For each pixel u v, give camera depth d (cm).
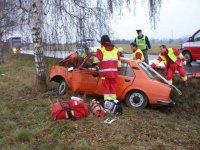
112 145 759
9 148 772
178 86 1344
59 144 770
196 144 824
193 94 1287
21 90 1302
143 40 1571
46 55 1346
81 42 1291
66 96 1139
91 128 846
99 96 1119
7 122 934
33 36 1260
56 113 916
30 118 960
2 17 2678
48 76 1294
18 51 3588
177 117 1089
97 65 1125
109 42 1037
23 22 1784
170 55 1303
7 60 3025
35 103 1094
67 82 1170
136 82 1071
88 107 1004
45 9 1295
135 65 1088
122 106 1074
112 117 933
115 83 1052
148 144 787
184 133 894
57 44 1324
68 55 1317
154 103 1061
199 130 942
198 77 1412
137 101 1073
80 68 1141
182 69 1323
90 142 778
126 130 849
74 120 904
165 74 1421
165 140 826
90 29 1303
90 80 1112
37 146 782
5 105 1110
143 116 987
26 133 828
